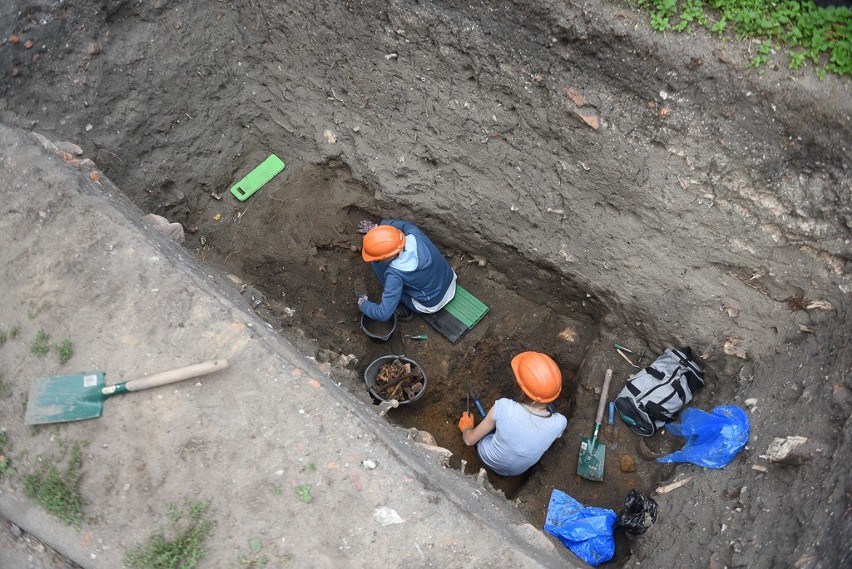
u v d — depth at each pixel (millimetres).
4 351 3424
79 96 4562
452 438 4754
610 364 4539
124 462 3189
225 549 3045
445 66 4555
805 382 3775
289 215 5152
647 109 4152
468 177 4797
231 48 5023
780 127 3885
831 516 3170
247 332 3432
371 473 3158
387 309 4480
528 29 4188
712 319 4246
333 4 4645
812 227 3934
